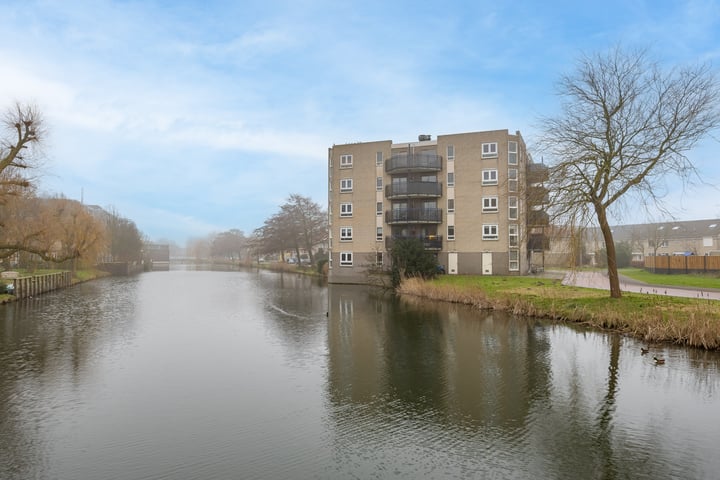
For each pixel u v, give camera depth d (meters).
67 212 43.91
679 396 10.38
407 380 11.86
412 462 7.39
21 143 23.28
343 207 44.84
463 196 40.84
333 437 8.36
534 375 12.16
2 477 6.97
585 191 19.61
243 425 8.94
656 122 18.55
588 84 19.23
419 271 34.69
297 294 34.75
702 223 76.81
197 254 178.50
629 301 19.88
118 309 26.00
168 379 12.01
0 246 26.28
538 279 34.69
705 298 20.44
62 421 9.19
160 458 7.57
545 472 7.06
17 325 20.38
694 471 7.07
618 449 7.81
